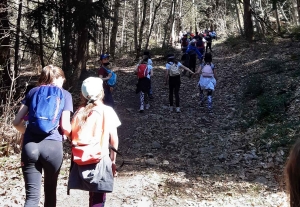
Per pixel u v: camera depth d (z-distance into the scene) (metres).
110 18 12.01
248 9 21.77
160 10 42.12
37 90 3.73
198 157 6.91
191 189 5.43
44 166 3.61
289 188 1.38
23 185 5.27
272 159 6.30
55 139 3.61
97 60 23.66
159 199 5.06
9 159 6.27
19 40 11.34
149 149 7.56
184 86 14.43
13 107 6.82
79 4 11.34
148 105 11.18
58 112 3.64
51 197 3.77
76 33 12.88
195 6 43.03
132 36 40.50
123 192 5.26
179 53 24.30
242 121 8.83
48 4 11.52
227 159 6.66
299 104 8.24
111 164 3.62
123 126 9.41
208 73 10.56
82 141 3.58
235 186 5.46
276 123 7.86
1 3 9.58
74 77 12.73
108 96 8.38
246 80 12.91
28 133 3.63
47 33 12.18
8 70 9.59
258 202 4.88
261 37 22.14
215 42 29.27
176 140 8.07
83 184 3.55
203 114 10.28
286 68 12.09
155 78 16.47
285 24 25.38
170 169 6.34
